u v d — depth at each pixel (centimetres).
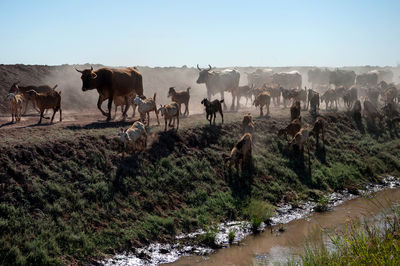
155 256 1087
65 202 1165
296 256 1037
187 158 1595
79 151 1389
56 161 1311
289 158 1861
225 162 1554
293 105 2130
